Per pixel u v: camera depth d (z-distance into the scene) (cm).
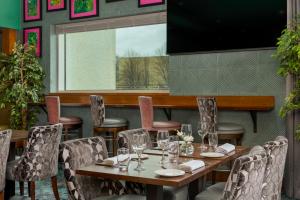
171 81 541
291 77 429
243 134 470
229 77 496
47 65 679
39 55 686
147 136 341
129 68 614
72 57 676
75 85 675
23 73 627
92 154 274
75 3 645
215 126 427
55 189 380
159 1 554
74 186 246
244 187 182
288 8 429
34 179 352
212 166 251
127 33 614
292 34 388
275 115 466
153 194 219
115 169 235
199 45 505
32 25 695
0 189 320
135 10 579
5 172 330
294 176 433
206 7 497
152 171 230
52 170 371
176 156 254
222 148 301
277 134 465
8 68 629
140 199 251
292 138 432
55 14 668
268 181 232
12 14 691
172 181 205
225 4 484
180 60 533
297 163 430
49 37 675
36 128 348
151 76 591
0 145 309
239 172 181
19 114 630
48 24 677
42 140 352
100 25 632
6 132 317
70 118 577
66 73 682
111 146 588
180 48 521
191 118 522
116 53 627
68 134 636
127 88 618
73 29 662
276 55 416
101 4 615
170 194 273
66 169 247
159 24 580
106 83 641
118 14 596
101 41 643
